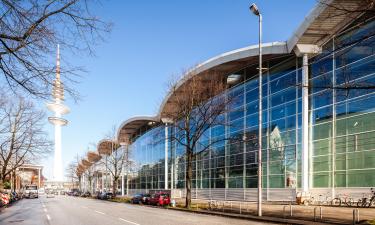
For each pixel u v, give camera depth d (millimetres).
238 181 45844
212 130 52062
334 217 22047
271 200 40062
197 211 31000
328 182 33312
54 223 20719
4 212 30938
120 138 90250
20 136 46438
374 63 29312
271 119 41406
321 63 34562
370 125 29672
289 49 37406
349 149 31469
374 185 28938
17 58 8625
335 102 33188
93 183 131625
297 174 37125
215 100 41719
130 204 49812
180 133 54500
